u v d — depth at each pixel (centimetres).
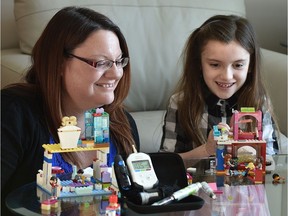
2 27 260
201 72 181
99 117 127
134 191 118
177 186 125
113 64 142
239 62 173
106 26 142
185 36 247
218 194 131
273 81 235
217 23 177
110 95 143
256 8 303
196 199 120
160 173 125
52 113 144
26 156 142
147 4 246
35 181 135
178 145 183
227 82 173
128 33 240
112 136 151
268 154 162
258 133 140
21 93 146
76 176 129
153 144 212
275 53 251
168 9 249
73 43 140
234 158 140
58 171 128
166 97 244
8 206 121
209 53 173
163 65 243
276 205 127
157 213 117
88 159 143
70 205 121
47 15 230
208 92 180
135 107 240
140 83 240
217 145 139
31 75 151
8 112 141
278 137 189
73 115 148
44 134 144
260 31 306
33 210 118
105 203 122
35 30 230
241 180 138
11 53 236
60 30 142
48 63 143
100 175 127
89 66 140
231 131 144
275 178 139
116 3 242
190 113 180
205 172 141
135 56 240
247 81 179
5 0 259
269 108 184
